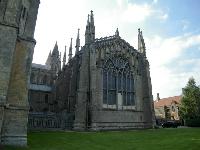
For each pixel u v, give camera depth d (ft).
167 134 111.55
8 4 70.23
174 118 323.16
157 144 78.59
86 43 163.84
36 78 270.87
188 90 240.12
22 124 72.02
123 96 171.01
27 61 79.25
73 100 172.96
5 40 67.00
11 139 68.74
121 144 80.89
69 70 199.52
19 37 78.84
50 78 275.18
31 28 84.43
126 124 165.37
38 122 146.82
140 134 115.65
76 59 180.96
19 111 72.59
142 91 182.70
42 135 99.60
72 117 154.92
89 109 149.79
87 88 154.40
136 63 187.32
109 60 171.63
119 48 179.22
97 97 155.43
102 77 163.73
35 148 66.39
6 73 65.05
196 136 97.50
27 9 84.64
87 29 167.22
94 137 101.19
